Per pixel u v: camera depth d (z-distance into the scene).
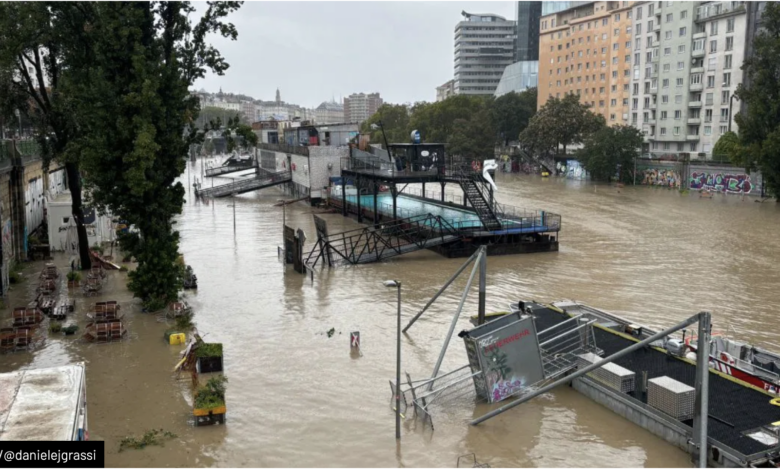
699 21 91.75
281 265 40.56
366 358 23.78
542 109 112.50
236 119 32.94
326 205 69.19
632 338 23.62
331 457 16.67
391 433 18.00
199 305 31.25
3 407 12.62
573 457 16.67
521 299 31.67
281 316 29.27
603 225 55.25
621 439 17.59
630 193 80.88
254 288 34.62
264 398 20.28
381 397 20.36
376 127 159.12
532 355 20.20
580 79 127.38
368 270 38.75
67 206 43.53
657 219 58.31
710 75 90.19
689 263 39.81
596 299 31.56
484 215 44.94
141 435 17.81
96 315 27.88
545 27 137.38
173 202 31.23
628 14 112.88
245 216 63.44
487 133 117.69
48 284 32.78
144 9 29.78
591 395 20.23
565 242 47.47
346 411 19.36
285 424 18.50
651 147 103.56
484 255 25.09
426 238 43.31
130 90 28.48
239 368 22.81
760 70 66.12
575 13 130.50
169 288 30.77
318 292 33.59
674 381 18.23
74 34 31.17
